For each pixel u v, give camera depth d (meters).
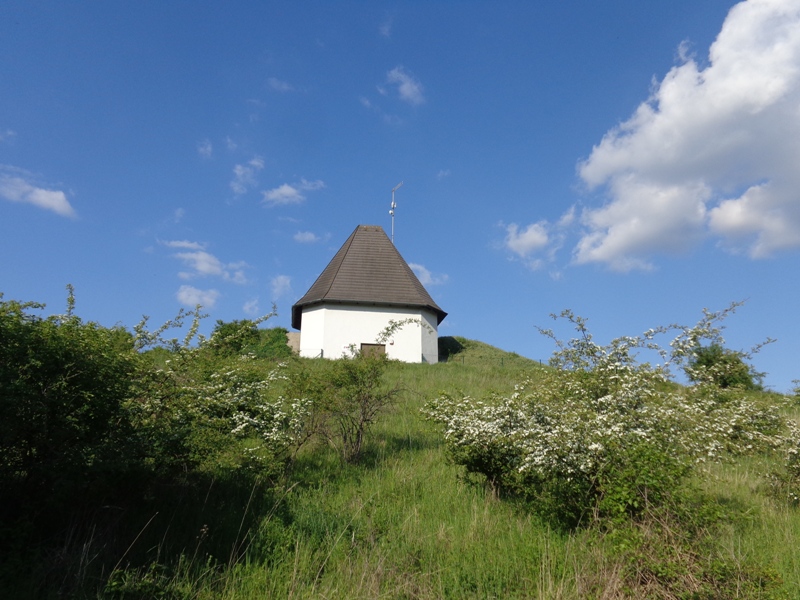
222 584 5.43
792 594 5.24
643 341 8.48
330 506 7.60
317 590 5.44
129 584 4.98
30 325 5.63
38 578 4.96
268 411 8.83
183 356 8.20
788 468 8.52
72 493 5.75
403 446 10.91
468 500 7.96
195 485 7.48
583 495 6.70
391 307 36.28
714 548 5.78
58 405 5.53
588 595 5.15
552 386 8.49
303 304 36.97
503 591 5.60
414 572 5.85
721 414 8.21
